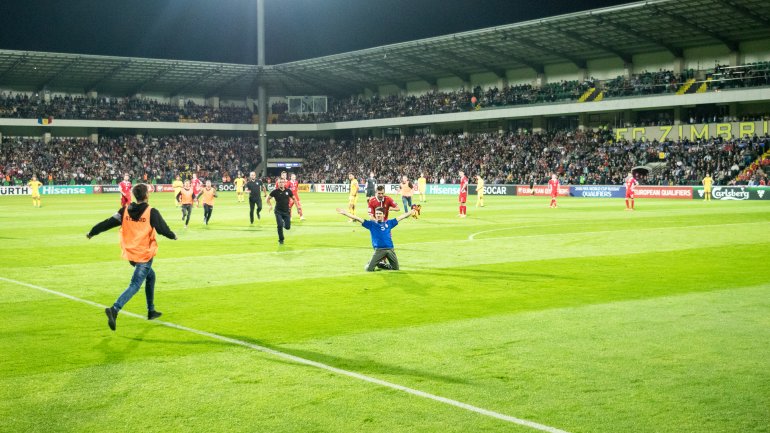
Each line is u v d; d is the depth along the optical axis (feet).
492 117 236.43
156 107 280.31
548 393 22.33
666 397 21.89
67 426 19.77
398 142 267.80
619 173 194.80
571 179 200.85
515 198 183.62
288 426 19.69
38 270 50.70
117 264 53.98
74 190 239.91
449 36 215.51
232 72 268.41
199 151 280.72
